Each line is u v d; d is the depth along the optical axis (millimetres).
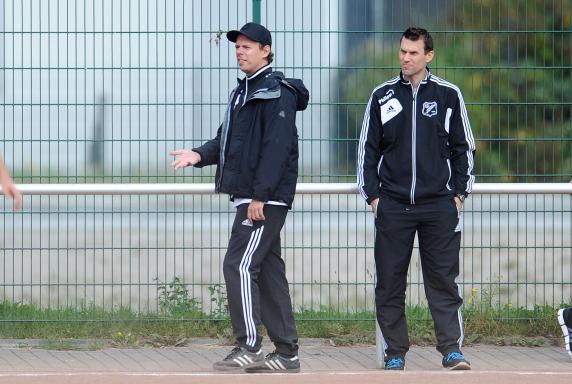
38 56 27891
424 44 22641
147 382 21125
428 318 27391
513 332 27453
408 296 28359
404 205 22906
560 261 28125
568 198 28109
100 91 27844
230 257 22281
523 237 28125
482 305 27766
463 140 22938
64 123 27844
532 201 28391
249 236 22156
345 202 27766
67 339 26734
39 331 27078
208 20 28156
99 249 27656
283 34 28188
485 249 28422
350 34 28188
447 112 22844
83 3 27969
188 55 28047
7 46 27875
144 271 27812
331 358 25109
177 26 28109
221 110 28078
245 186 22188
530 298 27953
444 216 22875
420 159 22781
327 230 27734
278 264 22859
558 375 22297
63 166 27812
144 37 28031
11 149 27812
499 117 28078
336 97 28031
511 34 28156
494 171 28047
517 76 28125
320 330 27297
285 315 22812
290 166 22234
